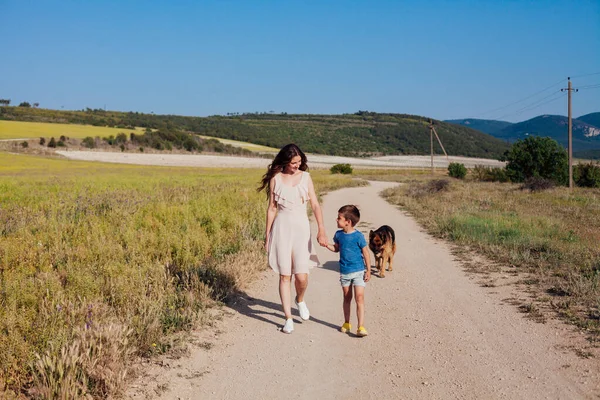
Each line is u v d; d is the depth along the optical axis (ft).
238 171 196.13
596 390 13.38
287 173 18.71
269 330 18.47
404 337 17.76
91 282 20.26
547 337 17.35
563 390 13.46
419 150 521.24
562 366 14.96
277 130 593.01
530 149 123.03
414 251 34.24
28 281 19.44
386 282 25.89
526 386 13.76
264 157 379.35
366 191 100.42
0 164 196.95
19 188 71.82
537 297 22.18
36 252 25.85
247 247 30.63
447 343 17.10
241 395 13.46
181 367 15.11
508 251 31.99
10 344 13.94
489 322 19.19
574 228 41.93
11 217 37.55
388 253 27.32
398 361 15.66
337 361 15.71
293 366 15.31
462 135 593.42
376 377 14.55
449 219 45.88
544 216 49.39
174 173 168.25
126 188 74.90
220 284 22.97
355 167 292.81
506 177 126.41
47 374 13.03
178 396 13.34
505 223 42.06
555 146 120.26
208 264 25.40
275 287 24.45
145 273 22.40
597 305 20.20
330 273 27.99
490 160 444.14
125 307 18.56
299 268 18.58
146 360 15.43
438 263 30.19
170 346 16.39
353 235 18.15
